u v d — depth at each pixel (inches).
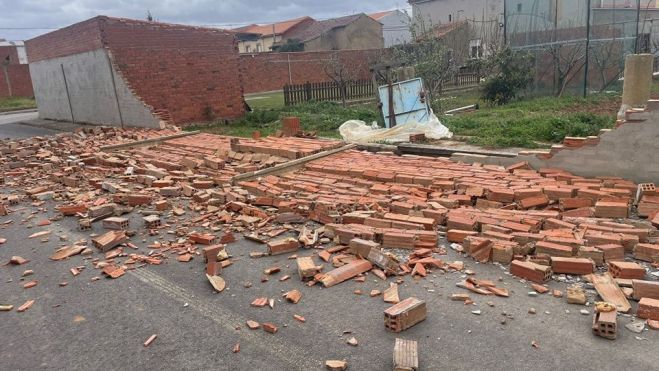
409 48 887.7
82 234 254.5
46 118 897.5
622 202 237.0
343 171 335.6
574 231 205.9
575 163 289.0
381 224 228.7
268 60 1263.5
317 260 203.0
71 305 178.2
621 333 138.9
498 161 328.8
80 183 368.2
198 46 688.4
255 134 459.8
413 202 259.6
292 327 153.6
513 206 252.2
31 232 264.4
